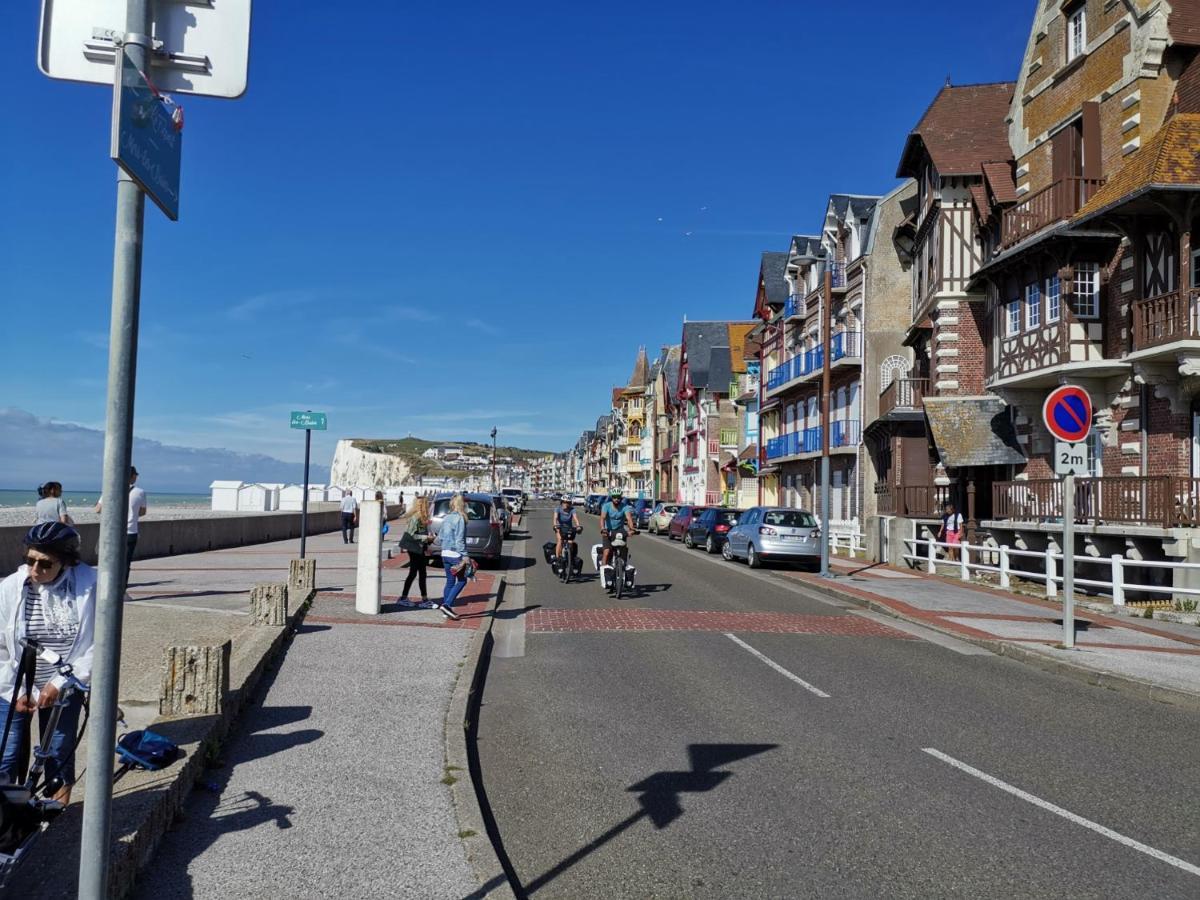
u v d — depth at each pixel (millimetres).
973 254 25453
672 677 9586
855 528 32906
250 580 15664
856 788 5969
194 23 3004
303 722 6930
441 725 6984
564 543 19844
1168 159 15398
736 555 26000
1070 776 6320
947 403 23969
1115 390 18562
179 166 2982
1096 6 19469
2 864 3682
